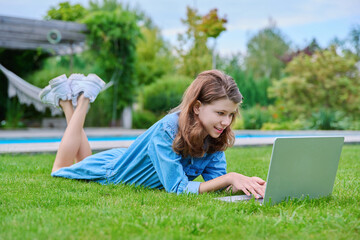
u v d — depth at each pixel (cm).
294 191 199
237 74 1436
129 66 1092
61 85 301
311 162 199
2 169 329
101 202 194
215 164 246
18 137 828
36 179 273
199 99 210
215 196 218
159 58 1543
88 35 1013
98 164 262
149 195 211
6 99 1169
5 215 168
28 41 1052
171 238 135
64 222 154
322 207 190
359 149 564
